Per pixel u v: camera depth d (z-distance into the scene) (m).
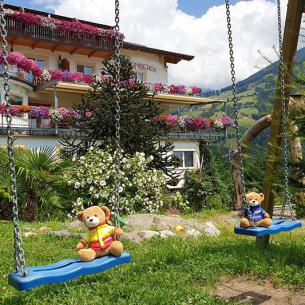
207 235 12.16
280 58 7.98
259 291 6.53
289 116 8.12
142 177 17.44
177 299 5.83
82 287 6.48
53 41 31.61
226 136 34.25
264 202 9.09
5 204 16.41
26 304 5.85
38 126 27.69
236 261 7.65
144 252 9.00
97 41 33.75
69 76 31.03
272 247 8.98
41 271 4.75
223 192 24.44
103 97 18.66
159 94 35.22
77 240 10.77
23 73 29.22
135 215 13.40
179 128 32.19
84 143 19.09
